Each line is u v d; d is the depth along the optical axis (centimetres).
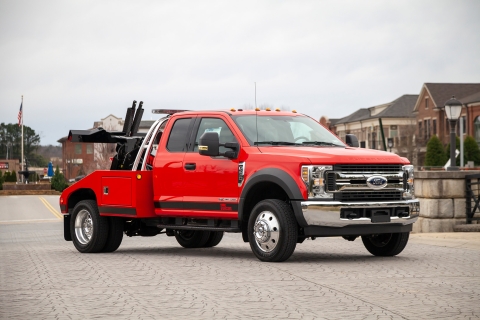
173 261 1062
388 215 1022
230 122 1110
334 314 638
